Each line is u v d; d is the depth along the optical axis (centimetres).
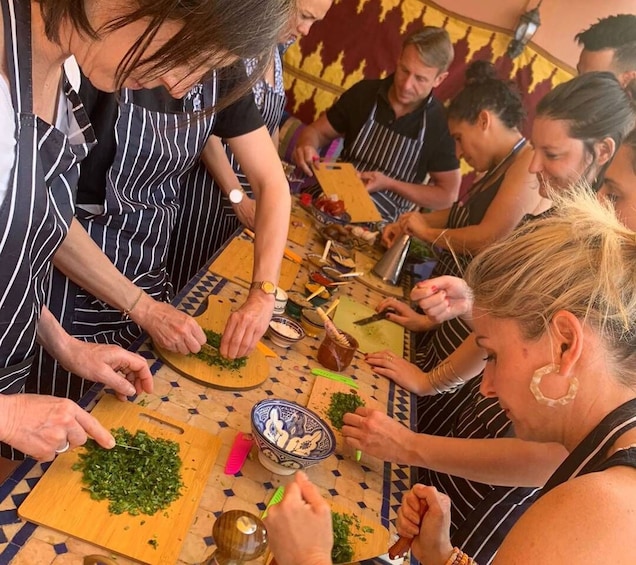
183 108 183
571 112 262
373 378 205
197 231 286
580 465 96
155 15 85
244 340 171
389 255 295
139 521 114
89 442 127
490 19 434
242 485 134
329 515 105
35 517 107
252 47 93
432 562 130
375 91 416
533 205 289
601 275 97
